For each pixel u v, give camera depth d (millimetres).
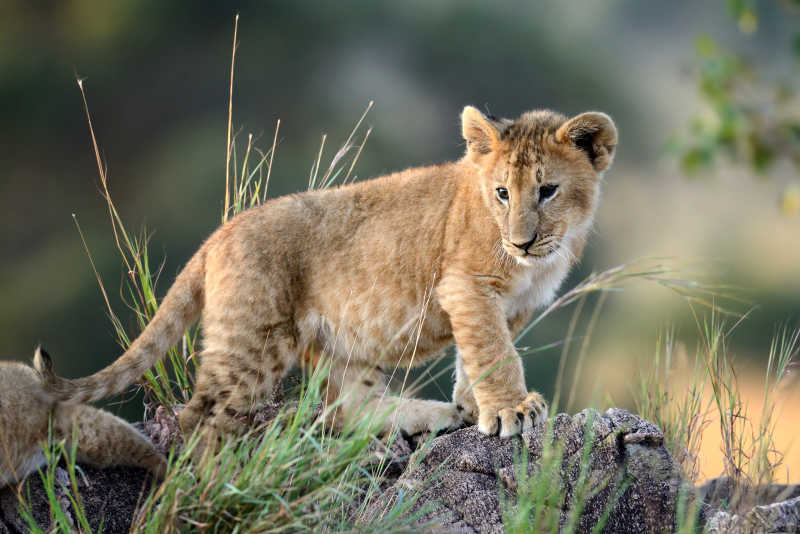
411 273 9992
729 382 9648
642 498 8211
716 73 18891
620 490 8211
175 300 9922
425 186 10219
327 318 10047
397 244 10000
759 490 8625
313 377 8961
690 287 10188
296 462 7930
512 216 9594
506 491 8398
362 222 10109
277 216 10039
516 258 9555
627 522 8109
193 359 10430
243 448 8664
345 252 10031
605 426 8648
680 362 10172
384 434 9656
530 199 9680
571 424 8766
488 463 8727
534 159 9781
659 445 8570
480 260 9672
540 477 8094
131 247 11094
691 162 19094
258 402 9711
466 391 9938
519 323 10430
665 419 9898
